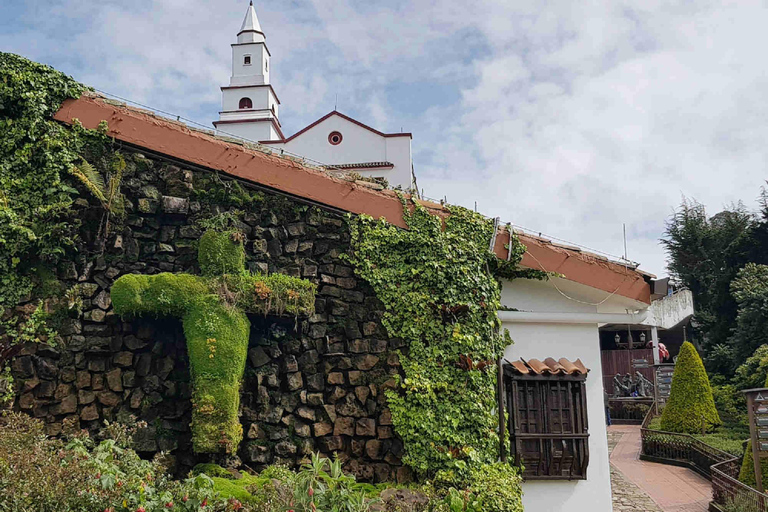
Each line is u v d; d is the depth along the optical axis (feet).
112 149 26.45
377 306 27.61
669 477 50.03
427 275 27.63
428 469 26.03
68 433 23.84
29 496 17.15
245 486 23.07
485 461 26.43
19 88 25.52
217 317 24.79
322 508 20.51
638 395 84.33
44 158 25.39
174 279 24.93
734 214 115.55
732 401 70.23
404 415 26.32
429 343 27.25
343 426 26.40
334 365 26.94
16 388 24.03
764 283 85.20
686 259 115.34
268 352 26.48
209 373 24.27
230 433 24.06
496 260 28.86
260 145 28.89
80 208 25.84
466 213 29.17
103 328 25.35
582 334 29.99
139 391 25.32
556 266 29.45
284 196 27.86
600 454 28.55
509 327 29.37
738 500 36.37
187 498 19.80
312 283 26.86
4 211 24.52
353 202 28.25
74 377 24.79
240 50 133.18
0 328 24.17
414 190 29.96
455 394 26.78
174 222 26.76
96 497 18.17
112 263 25.86
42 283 24.98
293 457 25.93
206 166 27.14
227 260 25.77
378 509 22.70
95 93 27.20
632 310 30.94
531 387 28.32
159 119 27.32
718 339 98.84
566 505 27.68
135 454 22.12
